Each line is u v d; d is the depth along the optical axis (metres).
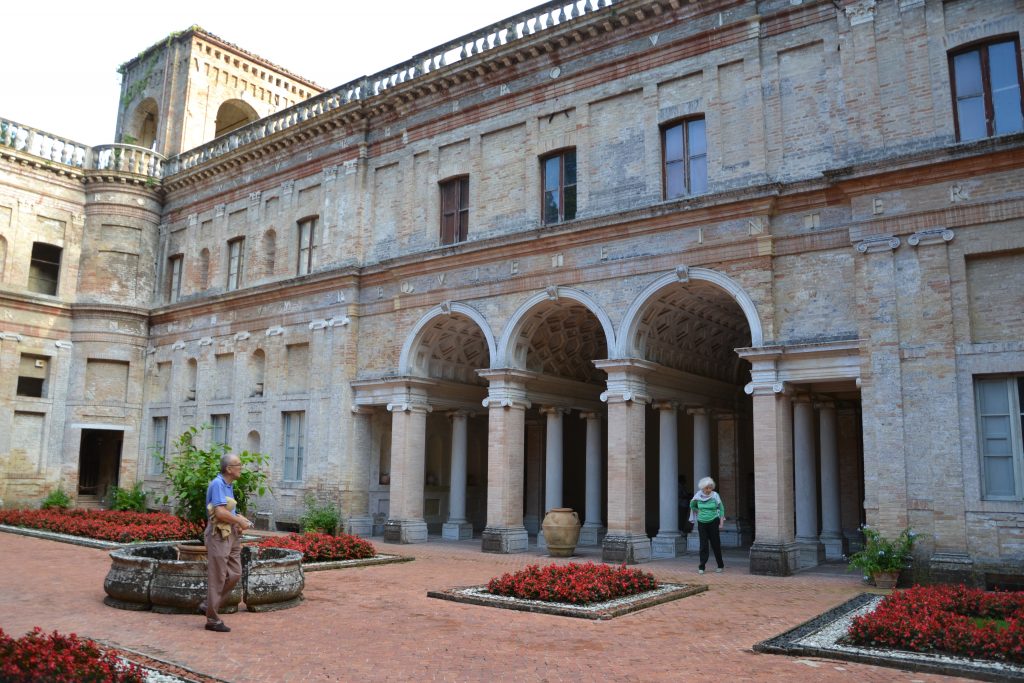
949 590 11.36
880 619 9.37
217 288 29.81
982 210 14.33
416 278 23.23
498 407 20.81
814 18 17.22
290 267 27.11
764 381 16.53
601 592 11.96
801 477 18.69
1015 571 13.27
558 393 22.98
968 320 14.29
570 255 19.88
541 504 27.81
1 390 29.50
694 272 17.75
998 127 14.76
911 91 15.44
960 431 14.10
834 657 8.70
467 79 22.84
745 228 17.25
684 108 18.70
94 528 20.84
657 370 19.58
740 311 21.59
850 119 16.11
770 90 17.59
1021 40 14.56
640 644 9.37
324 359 25.27
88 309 31.42
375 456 24.81
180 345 30.92
